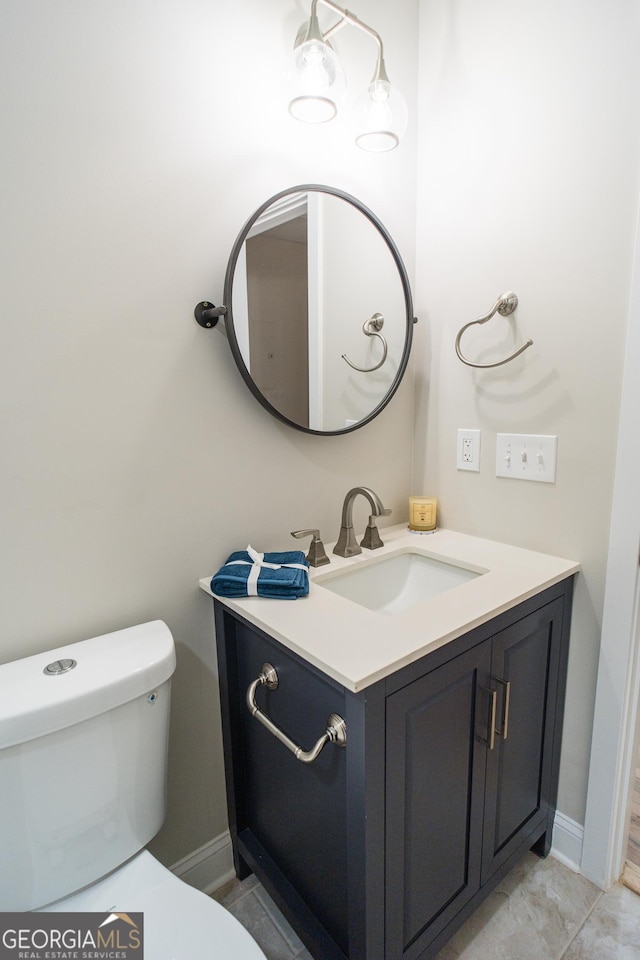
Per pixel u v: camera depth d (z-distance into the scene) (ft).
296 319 3.90
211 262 3.47
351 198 4.08
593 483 3.79
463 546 4.44
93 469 3.14
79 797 2.74
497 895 4.08
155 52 3.07
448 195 4.50
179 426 3.48
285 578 3.39
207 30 3.26
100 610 3.28
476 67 4.12
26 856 2.62
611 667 3.83
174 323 3.36
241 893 4.10
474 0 4.05
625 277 3.43
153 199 3.17
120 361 3.16
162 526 3.49
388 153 4.46
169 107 3.17
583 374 3.75
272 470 4.04
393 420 4.95
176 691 3.73
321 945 3.27
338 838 3.05
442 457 4.92
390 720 2.69
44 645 3.08
